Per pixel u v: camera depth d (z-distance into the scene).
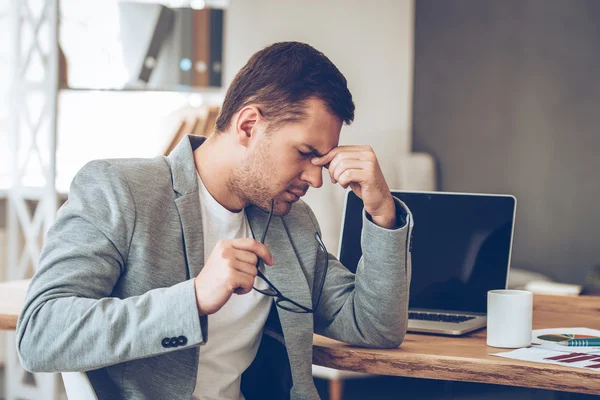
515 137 4.73
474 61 4.73
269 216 1.34
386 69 4.22
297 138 1.29
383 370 1.37
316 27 4.18
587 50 4.62
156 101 3.70
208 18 3.54
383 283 1.38
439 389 3.44
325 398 3.32
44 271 1.17
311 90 1.29
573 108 4.66
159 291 1.15
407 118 4.26
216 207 1.36
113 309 1.13
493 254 1.77
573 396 2.06
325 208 3.83
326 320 1.49
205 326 1.14
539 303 1.89
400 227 1.40
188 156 1.33
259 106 1.30
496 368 1.28
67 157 3.62
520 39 4.70
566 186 4.68
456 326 1.57
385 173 4.21
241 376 1.46
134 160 1.32
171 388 1.25
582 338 1.46
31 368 1.14
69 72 3.45
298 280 1.42
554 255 4.72
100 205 1.23
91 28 3.48
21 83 3.32
